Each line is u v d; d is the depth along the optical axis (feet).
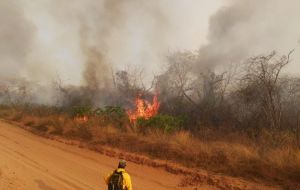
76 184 45.27
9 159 57.41
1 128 101.35
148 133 73.26
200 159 55.36
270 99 74.64
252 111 79.82
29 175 47.60
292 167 46.42
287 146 53.78
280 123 74.02
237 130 76.74
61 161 59.21
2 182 41.24
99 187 44.47
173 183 47.44
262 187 44.29
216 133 74.43
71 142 76.38
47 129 91.81
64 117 97.66
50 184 44.39
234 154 53.93
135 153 63.10
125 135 72.74
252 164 50.03
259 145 59.16
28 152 65.72
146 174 51.70
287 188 43.52
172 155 58.95
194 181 48.01
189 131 75.05
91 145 71.72
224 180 46.75
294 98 81.87
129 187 30.40
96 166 56.44
